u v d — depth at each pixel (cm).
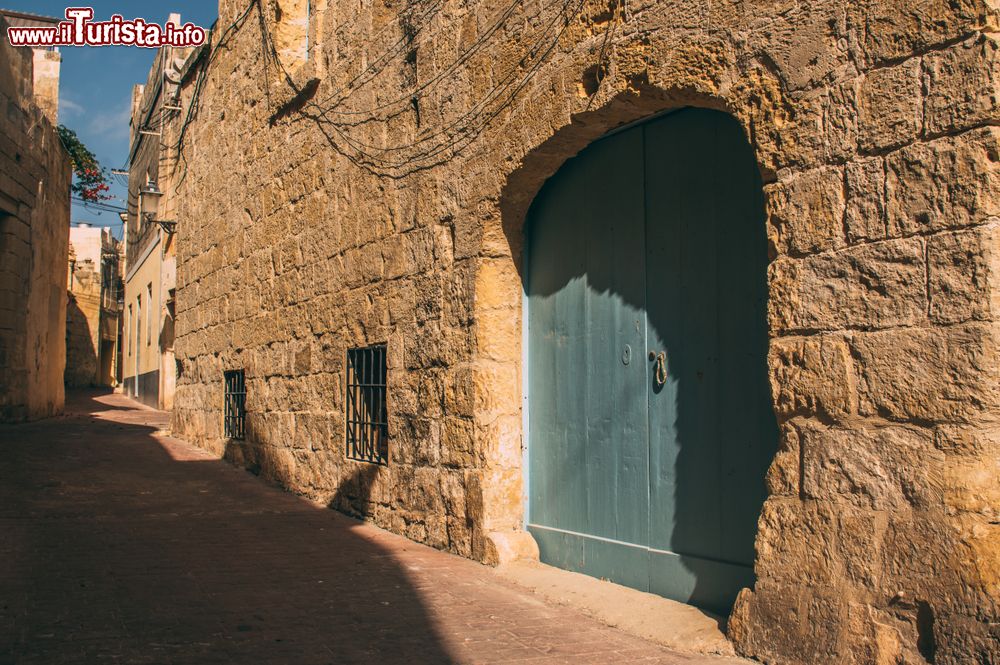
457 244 639
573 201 582
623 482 527
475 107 621
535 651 410
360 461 782
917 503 332
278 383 970
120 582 526
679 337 492
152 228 2273
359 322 784
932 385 330
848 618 347
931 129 336
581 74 513
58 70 1761
